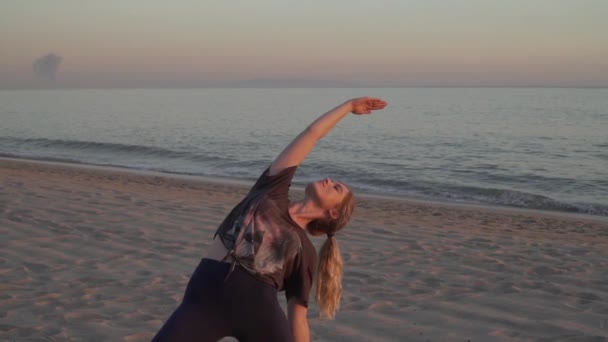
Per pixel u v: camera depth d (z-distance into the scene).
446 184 16.59
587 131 35.50
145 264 6.22
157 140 30.39
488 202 14.14
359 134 33.56
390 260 6.77
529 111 61.22
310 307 5.08
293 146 2.96
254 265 2.72
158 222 8.25
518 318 4.89
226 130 37.47
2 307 4.85
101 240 7.12
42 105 82.19
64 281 5.57
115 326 4.50
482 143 28.52
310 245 2.86
